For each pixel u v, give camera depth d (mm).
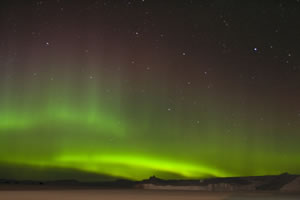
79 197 31281
